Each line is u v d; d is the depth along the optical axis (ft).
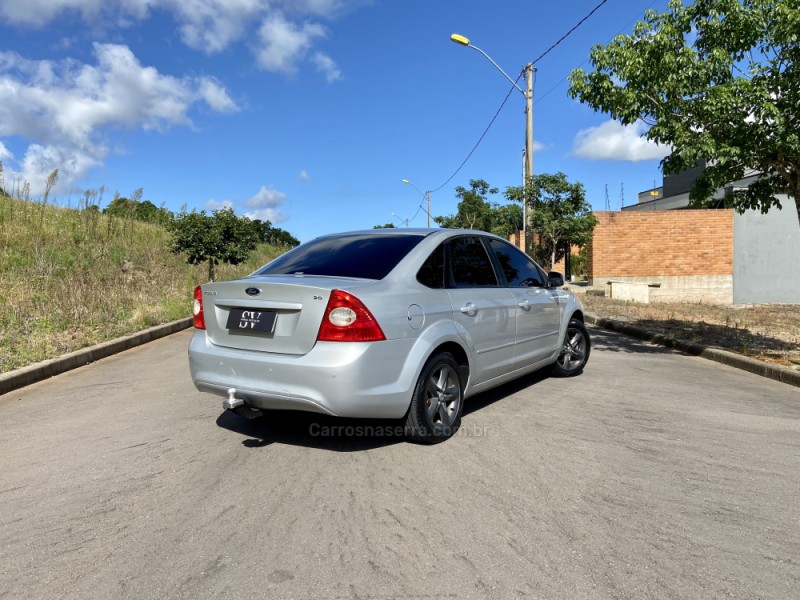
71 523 10.18
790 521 10.12
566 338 21.45
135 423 16.15
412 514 10.35
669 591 8.05
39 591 8.16
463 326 14.75
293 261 15.42
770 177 25.99
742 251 60.23
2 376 20.52
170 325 35.76
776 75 22.70
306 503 10.82
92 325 31.91
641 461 12.90
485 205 123.44
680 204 86.38
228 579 8.41
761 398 18.67
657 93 23.45
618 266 60.23
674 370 23.36
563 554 9.01
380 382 12.40
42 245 47.42
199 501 10.98
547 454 13.30
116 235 60.90
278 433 14.92
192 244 52.08
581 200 55.83
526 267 19.29
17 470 12.74
